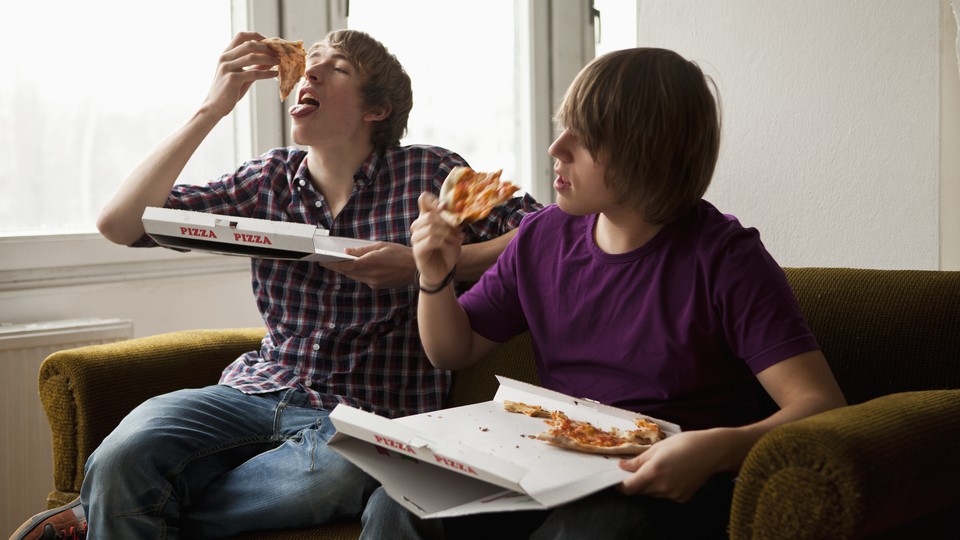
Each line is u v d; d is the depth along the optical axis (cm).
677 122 119
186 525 145
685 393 122
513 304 141
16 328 201
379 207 169
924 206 203
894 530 106
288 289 166
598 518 104
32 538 140
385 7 275
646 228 127
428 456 104
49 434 205
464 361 141
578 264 132
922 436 96
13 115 216
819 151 217
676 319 122
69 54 223
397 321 165
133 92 233
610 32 323
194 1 241
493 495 105
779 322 116
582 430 116
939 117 200
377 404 163
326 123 165
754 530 95
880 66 207
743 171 229
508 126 314
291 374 163
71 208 226
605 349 127
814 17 215
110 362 158
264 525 142
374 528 117
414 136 288
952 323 133
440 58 293
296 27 249
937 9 198
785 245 224
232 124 248
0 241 207
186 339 174
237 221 143
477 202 128
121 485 138
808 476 91
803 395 111
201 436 148
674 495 102
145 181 164
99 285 221
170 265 233
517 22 314
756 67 225
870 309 139
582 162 124
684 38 235
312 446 145
